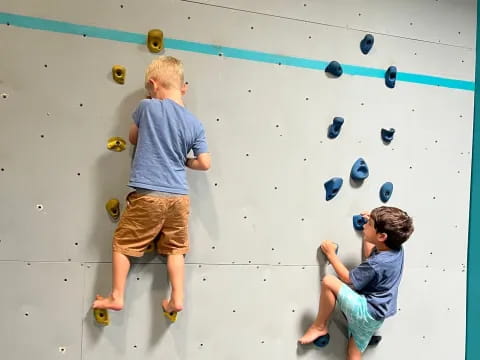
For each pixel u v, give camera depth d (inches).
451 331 76.4
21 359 55.9
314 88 68.8
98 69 58.9
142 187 54.4
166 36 61.5
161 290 61.1
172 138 55.3
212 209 63.7
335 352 69.2
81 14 58.1
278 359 66.5
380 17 72.8
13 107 55.8
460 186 77.8
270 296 66.4
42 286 56.9
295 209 67.8
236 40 64.7
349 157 70.7
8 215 55.7
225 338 64.1
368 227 65.9
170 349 61.6
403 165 74.0
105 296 59.0
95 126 58.9
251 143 65.6
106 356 58.9
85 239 58.5
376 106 72.4
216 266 63.9
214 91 63.7
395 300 65.8
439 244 76.0
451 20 77.8
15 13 55.7
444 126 76.9
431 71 76.2
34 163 56.6
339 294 64.8
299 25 67.9
